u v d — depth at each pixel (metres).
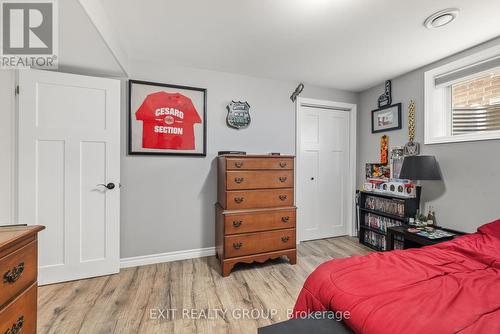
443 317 0.82
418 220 2.41
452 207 2.22
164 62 2.46
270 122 2.91
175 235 2.54
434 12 1.60
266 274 2.24
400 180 2.71
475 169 2.05
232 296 1.86
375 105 3.14
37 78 1.93
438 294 0.97
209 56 2.31
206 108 2.63
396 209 2.61
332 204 3.36
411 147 2.61
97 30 1.53
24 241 0.95
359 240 3.13
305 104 3.14
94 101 2.11
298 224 3.13
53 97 1.98
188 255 2.58
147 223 2.44
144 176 2.42
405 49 2.14
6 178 1.83
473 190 2.06
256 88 2.84
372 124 3.16
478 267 1.26
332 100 3.24
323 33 1.88
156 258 2.47
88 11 1.37
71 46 1.73
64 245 2.04
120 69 2.18
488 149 1.96
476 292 0.99
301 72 2.70
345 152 3.42
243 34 1.92
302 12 1.62
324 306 1.09
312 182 3.23
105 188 2.16
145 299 1.81
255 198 2.32
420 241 2.06
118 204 2.21
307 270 2.33
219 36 1.95
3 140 1.81
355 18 1.68
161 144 2.46
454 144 2.21
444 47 2.09
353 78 2.88
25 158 1.91
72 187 2.05
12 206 1.88
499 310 0.86
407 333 0.76
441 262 1.31
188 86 2.56
